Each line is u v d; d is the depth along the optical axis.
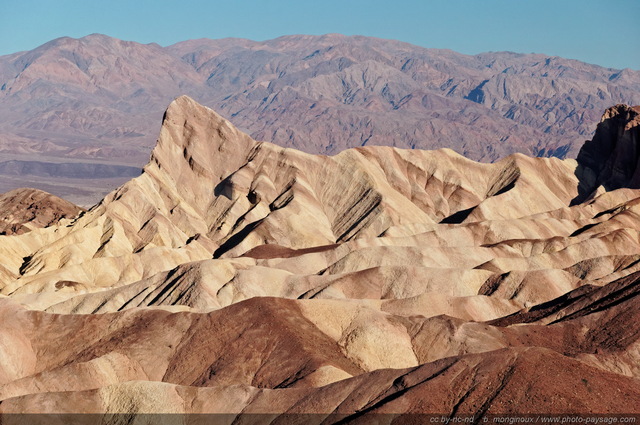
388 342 93.00
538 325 92.69
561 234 170.25
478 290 123.25
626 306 89.75
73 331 98.81
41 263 155.50
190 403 75.62
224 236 182.75
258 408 73.44
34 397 75.31
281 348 90.38
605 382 66.06
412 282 123.38
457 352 90.62
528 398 64.69
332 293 121.56
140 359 92.25
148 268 152.75
